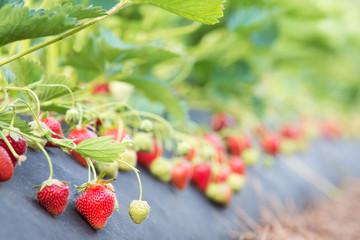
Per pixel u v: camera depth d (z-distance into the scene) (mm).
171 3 731
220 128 1460
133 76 988
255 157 1420
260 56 1904
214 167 1059
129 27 1376
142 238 816
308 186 1922
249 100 1609
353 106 4168
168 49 955
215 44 1482
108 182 743
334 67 2814
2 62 710
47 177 748
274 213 1372
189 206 990
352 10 2521
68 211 731
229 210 1109
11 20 667
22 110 829
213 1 727
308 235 1288
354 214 1709
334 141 3316
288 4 1488
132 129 1047
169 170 961
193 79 1591
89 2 800
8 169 689
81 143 727
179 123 1085
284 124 2168
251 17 1351
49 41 712
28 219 681
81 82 1038
